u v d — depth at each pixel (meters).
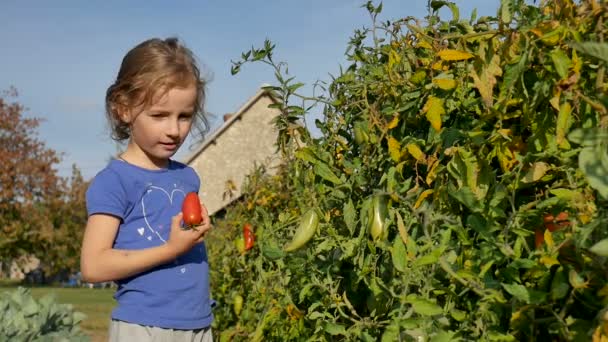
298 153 2.79
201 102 3.44
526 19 2.29
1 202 42.00
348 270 2.77
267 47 2.93
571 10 1.97
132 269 2.76
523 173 2.06
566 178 2.02
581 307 1.88
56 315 5.86
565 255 1.87
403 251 2.13
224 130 28.09
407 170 2.51
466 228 2.17
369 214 2.30
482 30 2.49
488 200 2.06
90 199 2.86
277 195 5.73
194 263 3.01
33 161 42.75
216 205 27.81
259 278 4.45
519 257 1.96
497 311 1.96
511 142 2.09
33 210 43.00
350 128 2.89
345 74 2.92
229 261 6.21
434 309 2.00
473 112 2.30
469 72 2.21
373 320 2.51
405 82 2.53
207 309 3.04
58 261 47.19
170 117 2.87
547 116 2.00
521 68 1.95
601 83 1.84
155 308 2.84
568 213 1.93
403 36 2.69
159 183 2.99
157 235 2.91
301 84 2.94
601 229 1.75
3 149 42.28
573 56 1.87
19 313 5.36
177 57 2.92
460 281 1.99
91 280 2.79
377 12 2.91
